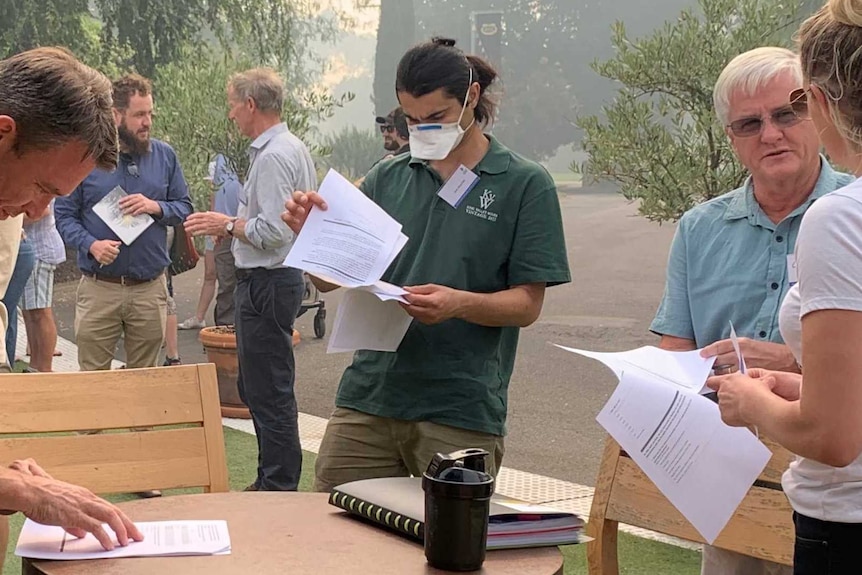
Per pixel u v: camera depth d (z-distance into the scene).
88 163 1.87
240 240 4.20
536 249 2.59
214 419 2.29
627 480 2.15
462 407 2.61
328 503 2.05
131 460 2.21
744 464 1.81
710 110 4.38
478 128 2.68
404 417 2.64
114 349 4.76
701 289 2.43
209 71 6.89
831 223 1.45
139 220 4.58
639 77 4.55
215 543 1.75
